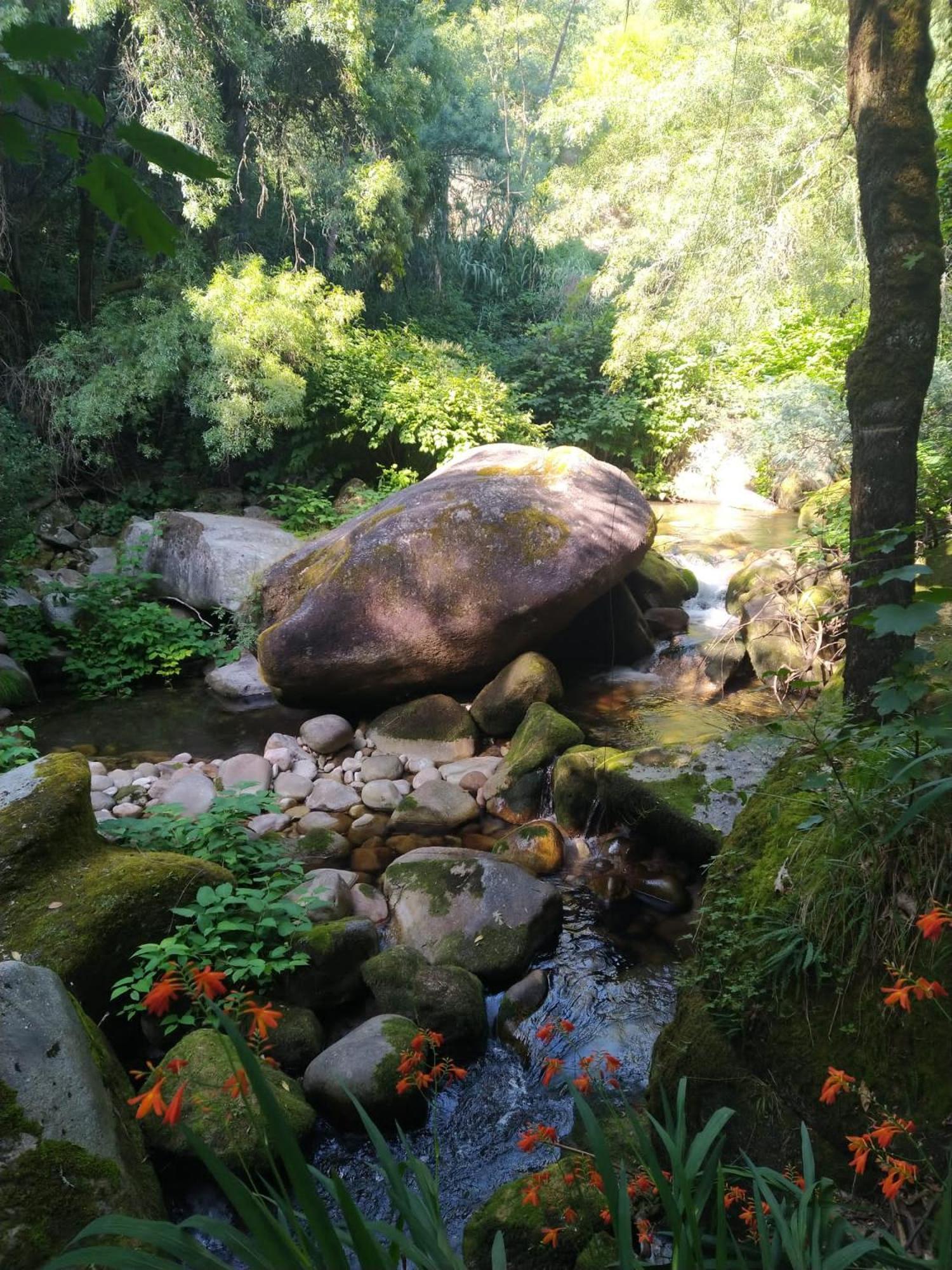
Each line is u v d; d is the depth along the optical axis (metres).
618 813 4.58
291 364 10.12
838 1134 2.17
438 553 6.12
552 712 5.46
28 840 3.36
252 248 12.30
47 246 10.88
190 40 8.95
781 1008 2.35
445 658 6.10
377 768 5.54
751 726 5.07
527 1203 2.24
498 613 6.00
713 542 9.25
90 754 5.93
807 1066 2.26
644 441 13.23
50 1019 2.35
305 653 6.02
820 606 5.92
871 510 3.05
